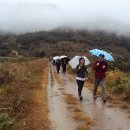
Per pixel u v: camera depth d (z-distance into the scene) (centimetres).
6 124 891
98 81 1526
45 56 13275
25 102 1294
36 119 1080
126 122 1082
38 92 1686
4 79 1695
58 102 1448
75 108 1298
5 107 1158
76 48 14325
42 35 19900
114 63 3822
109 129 986
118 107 1345
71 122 1071
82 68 1541
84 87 2084
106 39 19750
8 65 2217
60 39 19775
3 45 16000
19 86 1678
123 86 1683
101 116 1168
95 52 2445
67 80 2683
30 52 14662
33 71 3014
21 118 1060
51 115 1170
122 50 16262
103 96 1467
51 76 3061
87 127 997
